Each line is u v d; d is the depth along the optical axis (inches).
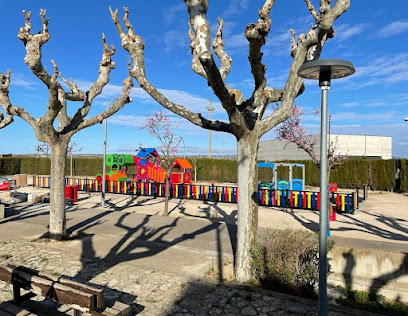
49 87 278.5
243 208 232.4
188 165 969.5
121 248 317.1
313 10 239.0
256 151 233.0
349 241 315.6
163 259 283.6
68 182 968.9
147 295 209.5
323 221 131.0
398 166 1055.6
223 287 221.6
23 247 316.5
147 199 765.3
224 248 320.8
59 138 338.3
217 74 183.2
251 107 227.8
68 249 310.8
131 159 940.0
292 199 652.1
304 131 638.5
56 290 145.3
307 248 218.5
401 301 229.1
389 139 1809.8
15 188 995.9
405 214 580.7
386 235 404.5
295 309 189.2
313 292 213.5
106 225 428.8
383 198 858.1
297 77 228.2
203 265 267.9
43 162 1670.8
